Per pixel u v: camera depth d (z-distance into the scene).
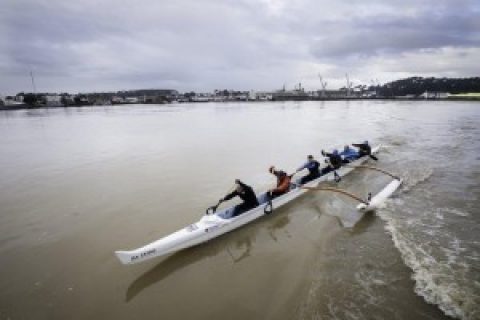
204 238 9.09
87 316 6.33
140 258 7.89
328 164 14.70
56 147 25.80
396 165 16.88
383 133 30.48
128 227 10.08
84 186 14.38
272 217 10.73
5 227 10.27
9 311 6.48
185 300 6.75
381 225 9.65
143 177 15.64
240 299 6.71
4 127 44.12
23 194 13.46
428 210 10.55
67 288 7.18
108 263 8.16
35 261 8.27
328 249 8.45
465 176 14.32
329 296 6.61
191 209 11.40
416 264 7.50
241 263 8.08
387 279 7.05
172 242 8.45
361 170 16.20
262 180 14.80
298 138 28.34
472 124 37.09
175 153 21.89
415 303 6.27
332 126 38.25
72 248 8.89
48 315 6.37
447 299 6.34
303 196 12.52
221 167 17.39
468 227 9.27
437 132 30.11
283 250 8.59
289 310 6.30
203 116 62.34
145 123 47.16
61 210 11.56
